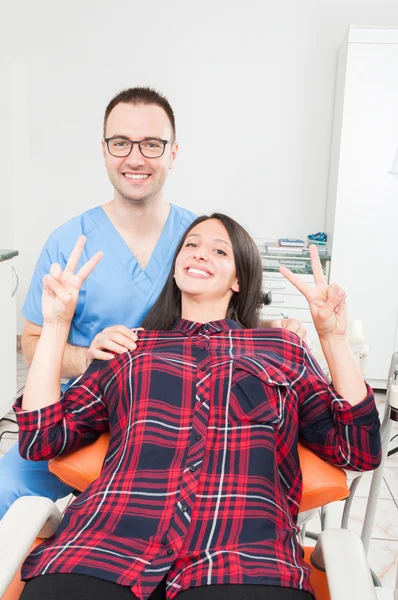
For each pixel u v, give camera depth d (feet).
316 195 13.91
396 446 10.21
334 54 13.43
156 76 13.80
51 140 14.19
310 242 13.30
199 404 4.08
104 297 5.87
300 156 13.80
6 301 10.03
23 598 3.22
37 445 4.15
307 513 4.74
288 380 4.35
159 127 5.63
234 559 3.37
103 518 3.65
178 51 13.67
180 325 4.83
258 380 4.17
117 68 13.83
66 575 3.29
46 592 3.18
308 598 3.25
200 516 3.65
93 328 5.93
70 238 5.94
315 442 4.34
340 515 7.99
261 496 3.74
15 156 14.28
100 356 4.51
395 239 12.47
